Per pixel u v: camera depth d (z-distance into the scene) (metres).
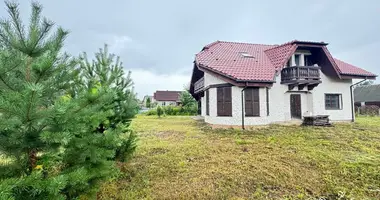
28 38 1.94
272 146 6.79
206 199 3.40
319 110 13.46
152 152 6.18
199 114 21.09
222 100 11.73
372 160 5.15
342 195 3.49
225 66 11.70
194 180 4.08
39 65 1.74
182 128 11.75
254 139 8.05
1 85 1.73
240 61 12.59
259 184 3.92
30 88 1.47
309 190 3.69
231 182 4.00
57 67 2.08
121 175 4.14
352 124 12.49
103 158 2.83
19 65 1.79
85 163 2.70
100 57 4.02
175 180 4.09
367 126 11.53
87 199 2.81
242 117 10.95
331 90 13.81
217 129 10.82
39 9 2.02
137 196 3.44
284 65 12.01
